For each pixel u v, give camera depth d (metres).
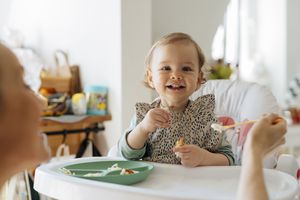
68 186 0.82
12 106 0.47
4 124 0.47
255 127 0.64
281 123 0.66
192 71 1.15
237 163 1.31
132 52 2.05
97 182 0.82
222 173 1.01
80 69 2.41
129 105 2.06
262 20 3.81
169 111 1.16
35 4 2.81
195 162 1.04
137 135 1.10
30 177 1.66
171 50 1.14
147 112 1.15
